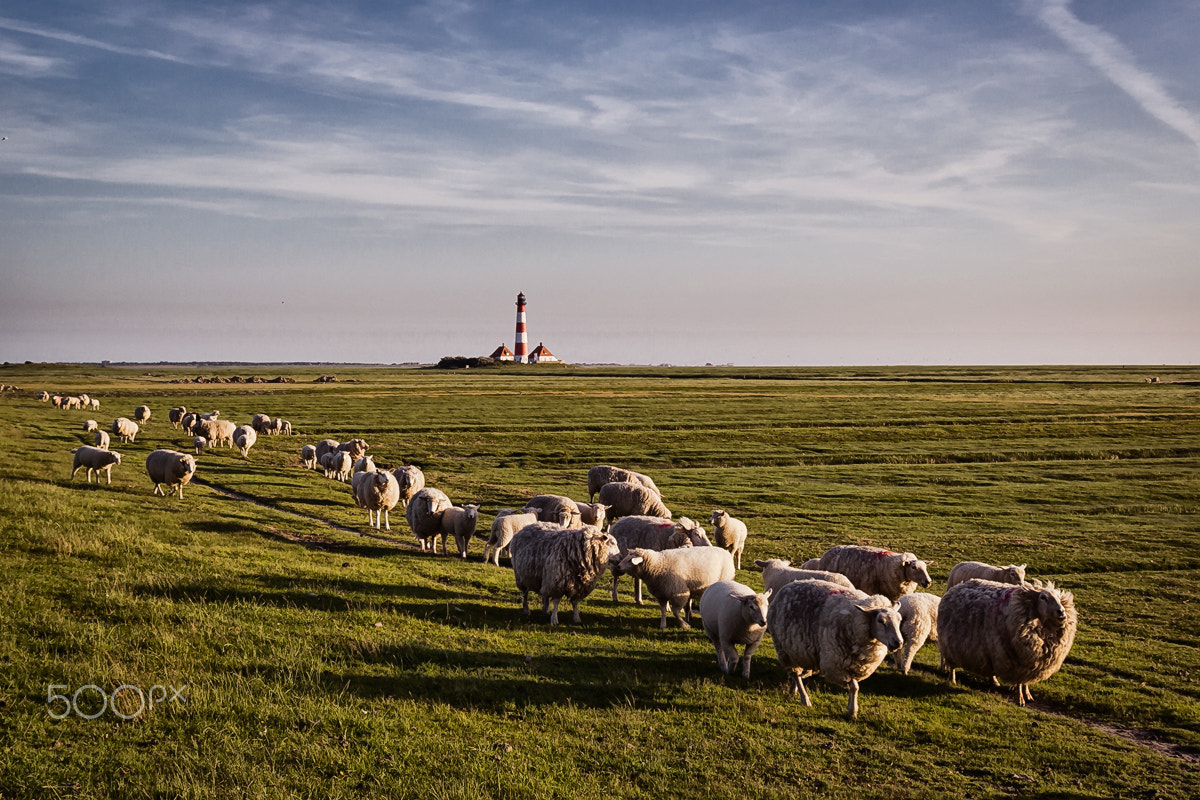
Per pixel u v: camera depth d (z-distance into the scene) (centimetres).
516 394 11831
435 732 1084
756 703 1319
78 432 5706
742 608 1409
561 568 1716
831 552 2050
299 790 895
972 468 5344
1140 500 4206
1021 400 10656
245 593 1636
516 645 1516
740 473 5072
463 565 2320
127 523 2200
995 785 1105
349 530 2845
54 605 1386
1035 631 1425
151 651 1226
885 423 7825
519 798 928
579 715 1202
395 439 6469
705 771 1055
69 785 851
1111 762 1197
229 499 3250
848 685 1322
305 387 13675
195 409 8806
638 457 5725
